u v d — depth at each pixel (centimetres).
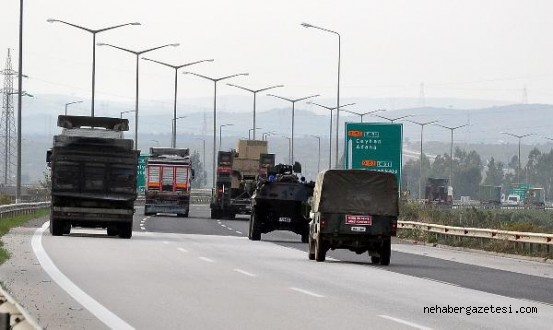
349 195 8231
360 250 8200
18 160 15275
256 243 10638
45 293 4947
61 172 10125
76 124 11450
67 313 4194
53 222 10288
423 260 8975
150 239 10444
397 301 4978
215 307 4488
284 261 7894
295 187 11269
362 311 4475
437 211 15762
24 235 10256
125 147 10150
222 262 7431
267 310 4416
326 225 8025
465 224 14025
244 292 5203
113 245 9031
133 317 4091
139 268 6575
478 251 11181
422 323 4097
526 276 7362
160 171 18325
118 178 10175
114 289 5197
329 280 6178
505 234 10912
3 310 2720
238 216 19662
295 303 4734
